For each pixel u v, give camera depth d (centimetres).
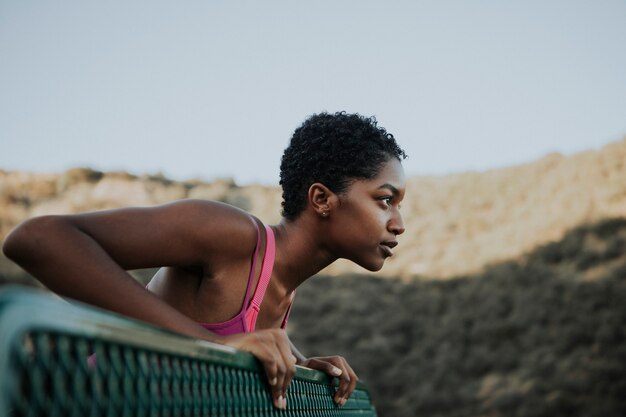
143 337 71
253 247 159
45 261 117
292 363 121
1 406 48
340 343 2162
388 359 2100
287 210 184
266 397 117
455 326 2188
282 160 187
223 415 95
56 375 57
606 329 1978
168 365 78
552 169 2989
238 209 158
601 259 2281
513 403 1838
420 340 2169
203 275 157
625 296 2073
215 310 157
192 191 3092
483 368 2014
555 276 2275
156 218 137
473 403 1897
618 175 2653
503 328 2125
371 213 177
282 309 182
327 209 177
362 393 209
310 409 147
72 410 59
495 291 2297
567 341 2003
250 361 110
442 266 2506
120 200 2845
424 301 2330
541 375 1908
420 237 2764
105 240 128
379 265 183
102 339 63
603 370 1853
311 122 183
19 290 54
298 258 179
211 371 93
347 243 178
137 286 122
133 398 69
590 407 1770
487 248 2555
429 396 1939
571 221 2517
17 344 51
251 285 159
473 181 3134
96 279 118
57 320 56
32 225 118
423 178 3356
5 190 2719
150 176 3138
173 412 78
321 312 2311
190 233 142
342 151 176
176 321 121
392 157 182
